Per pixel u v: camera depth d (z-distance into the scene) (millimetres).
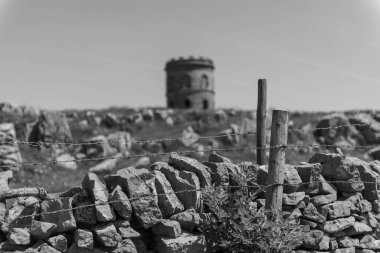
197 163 8867
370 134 33750
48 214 7195
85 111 43812
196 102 80312
